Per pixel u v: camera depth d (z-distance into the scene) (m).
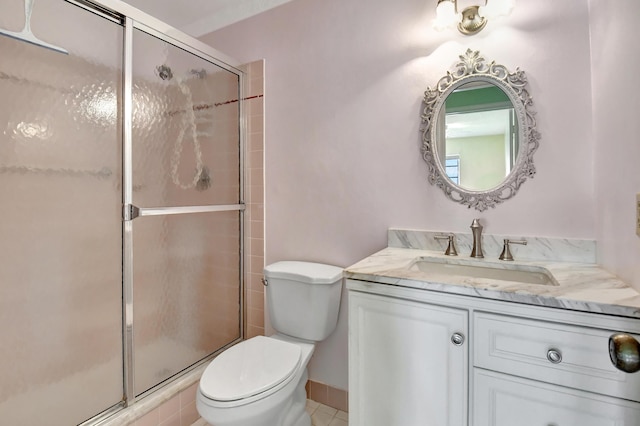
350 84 1.58
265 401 1.09
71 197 1.32
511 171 1.25
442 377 0.93
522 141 1.23
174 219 1.61
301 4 1.73
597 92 1.08
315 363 1.69
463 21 1.30
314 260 1.71
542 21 1.20
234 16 1.96
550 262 1.17
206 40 2.07
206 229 1.76
